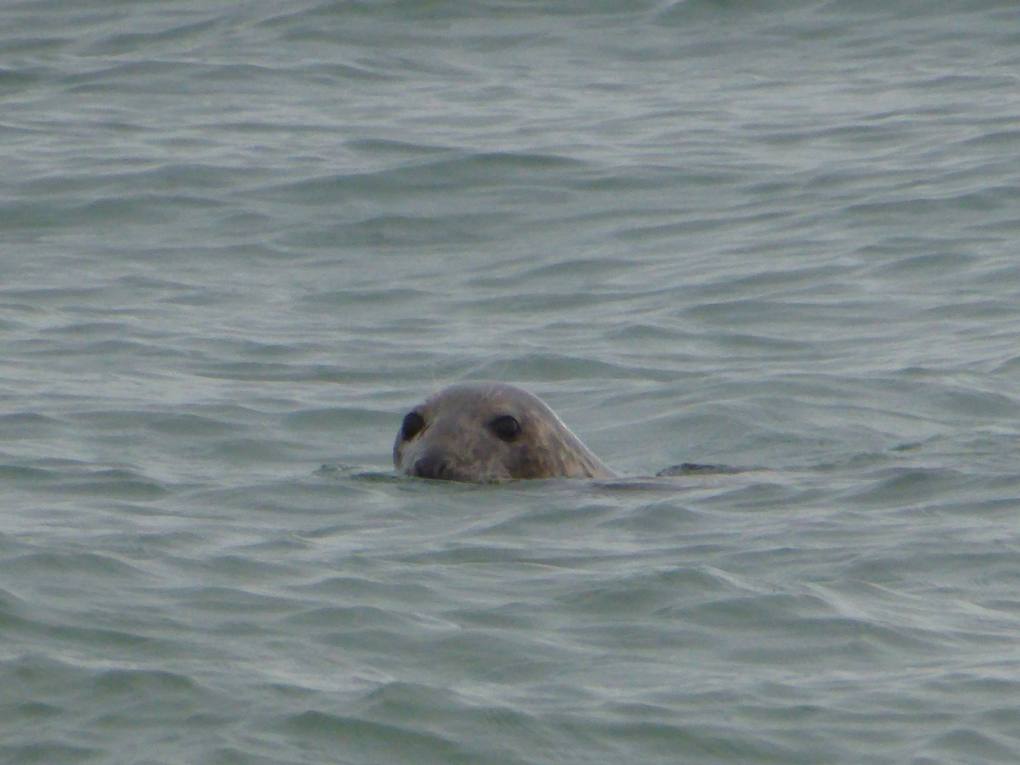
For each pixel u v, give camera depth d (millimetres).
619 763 17156
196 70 70250
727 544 24422
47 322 43094
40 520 26062
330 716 17875
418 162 57375
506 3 77250
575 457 29953
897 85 65562
